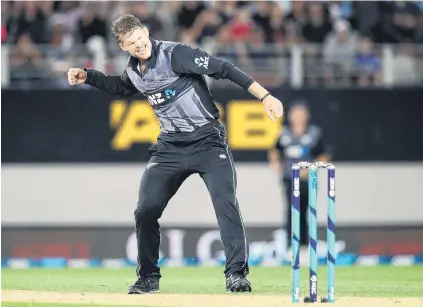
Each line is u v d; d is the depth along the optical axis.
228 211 28.91
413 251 53.56
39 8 55.97
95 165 53.31
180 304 26.72
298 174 25.83
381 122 53.44
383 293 31.56
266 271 45.53
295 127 49.91
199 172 29.25
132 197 53.25
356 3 56.41
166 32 55.34
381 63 54.69
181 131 28.94
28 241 53.09
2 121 53.22
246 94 52.75
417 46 55.47
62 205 53.31
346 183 53.28
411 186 53.50
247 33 55.28
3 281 40.38
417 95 53.56
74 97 53.25
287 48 53.69
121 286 35.72
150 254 29.67
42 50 54.44
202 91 28.78
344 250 53.16
